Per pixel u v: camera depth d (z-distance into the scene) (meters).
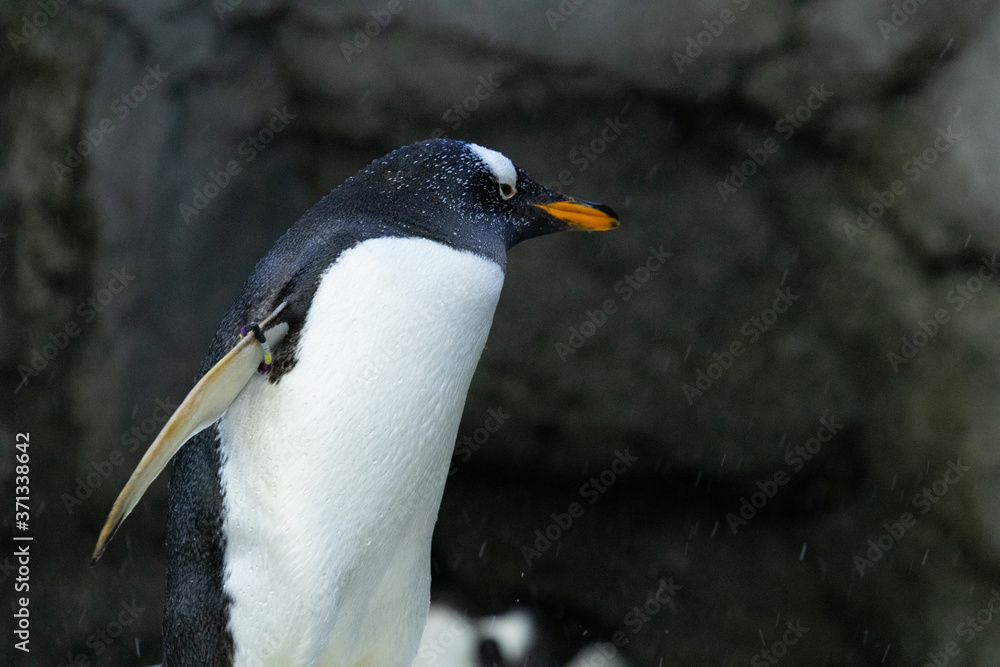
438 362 4.11
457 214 4.32
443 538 9.66
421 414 4.10
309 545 3.96
